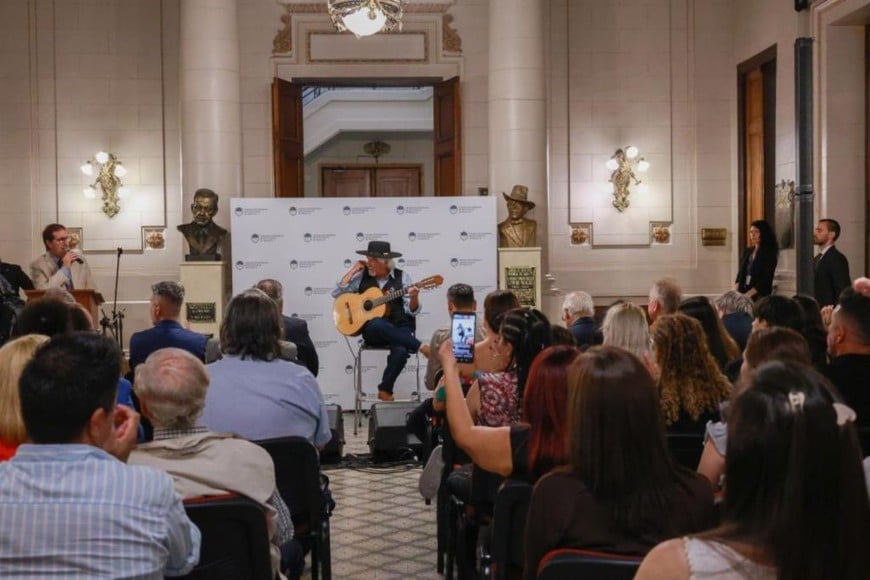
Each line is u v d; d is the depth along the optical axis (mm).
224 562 2557
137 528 1878
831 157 9500
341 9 7746
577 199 11531
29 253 11141
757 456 1349
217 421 3562
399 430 6832
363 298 8062
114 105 11219
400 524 5367
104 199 11164
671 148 11602
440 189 11539
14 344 2525
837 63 9492
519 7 10453
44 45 11156
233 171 10359
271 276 9531
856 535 1328
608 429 2086
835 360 3441
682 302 4629
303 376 3703
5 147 11109
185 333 5176
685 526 2084
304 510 3516
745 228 11328
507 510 2809
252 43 11289
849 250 9492
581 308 5570
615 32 11562
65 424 1911
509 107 10469
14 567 1846
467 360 3396
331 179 16422
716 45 11586
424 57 11406
